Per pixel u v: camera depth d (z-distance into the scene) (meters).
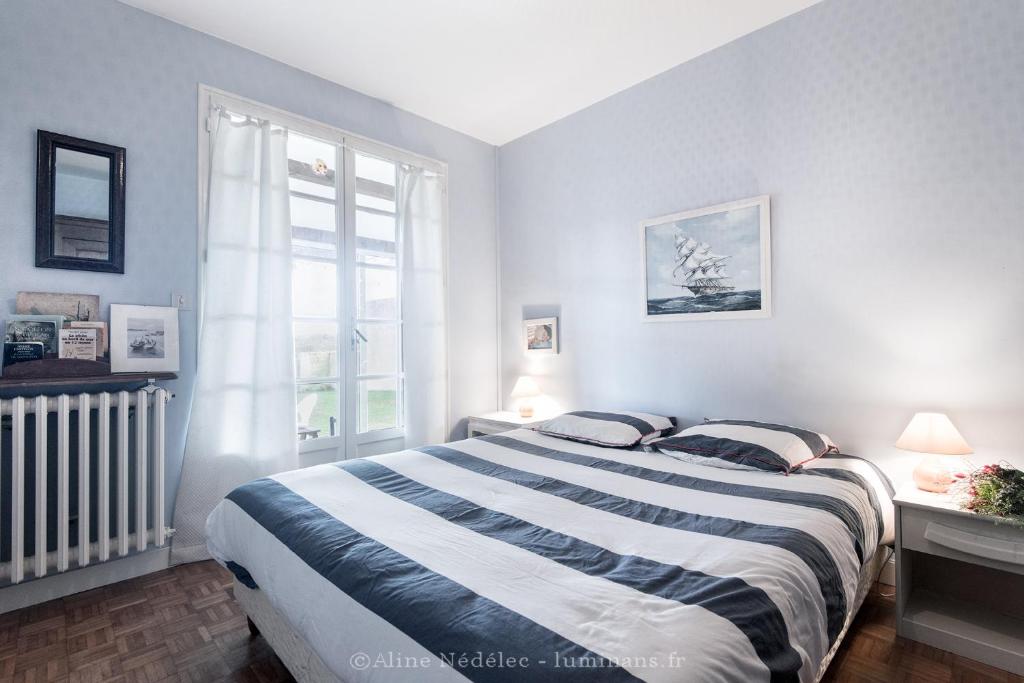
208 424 2.54
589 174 3.43
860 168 2.31
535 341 3.77
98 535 2.17
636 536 1.37
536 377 3.79
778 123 2.56
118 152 2.33
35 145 2.15
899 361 2.22
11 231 2.09
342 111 3.15
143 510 2.27
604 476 1.99
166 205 2.49
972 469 2.03
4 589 2.04
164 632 1.88
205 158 2.60
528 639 0.88
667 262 3.00
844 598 1.35
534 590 1.06
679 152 2.96
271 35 2.65
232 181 2.66
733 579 1.10
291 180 2.96
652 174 3.09
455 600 1.02
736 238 2.70
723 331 2.78
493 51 2.80
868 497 1.91
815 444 2.25
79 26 2.26
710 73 2.81
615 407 3.30
